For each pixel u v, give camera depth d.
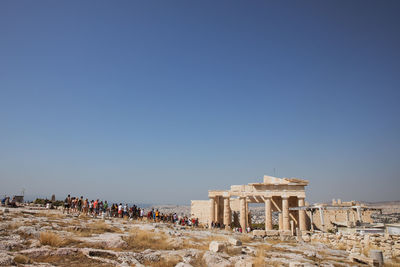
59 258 13.34
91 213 35.94
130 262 13.84
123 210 40.41
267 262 16.88
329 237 33.38
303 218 51.03
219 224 54.09
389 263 20.00
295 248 25.86
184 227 36.12
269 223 52.75
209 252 16.78
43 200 53.97
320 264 18.70
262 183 54.19
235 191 56.72
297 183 52.91
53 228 19.80
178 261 14.89
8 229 17.72
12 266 11.08
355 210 49.34
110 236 19.17
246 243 26.52
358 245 27.55
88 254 14.16
